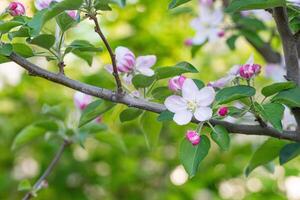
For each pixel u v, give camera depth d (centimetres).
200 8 108
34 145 161
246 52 161
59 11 63
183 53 147
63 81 68
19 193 163
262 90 67
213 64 160
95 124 96
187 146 67
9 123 161
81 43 71
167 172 157
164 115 68
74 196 157
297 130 72
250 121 80
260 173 155
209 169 150
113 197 161
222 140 66
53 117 98
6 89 169
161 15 143
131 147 144
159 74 71
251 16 106
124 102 69
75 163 156
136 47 140
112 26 146
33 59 148
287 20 71
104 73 131
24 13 71
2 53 66
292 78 72
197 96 67
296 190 156
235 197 154
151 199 156
